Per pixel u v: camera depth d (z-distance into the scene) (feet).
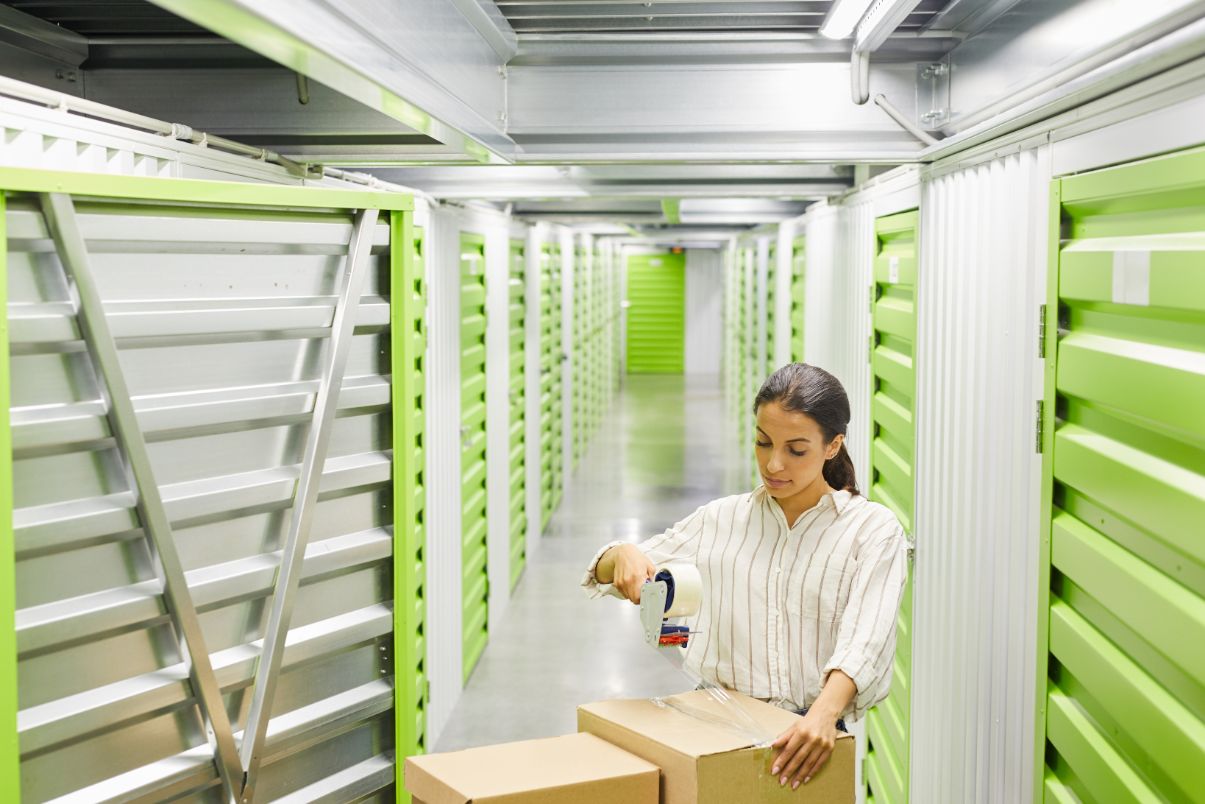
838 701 6.48
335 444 7.77
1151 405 6.25
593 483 36.81
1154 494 6.23
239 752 7.29
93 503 6.42
